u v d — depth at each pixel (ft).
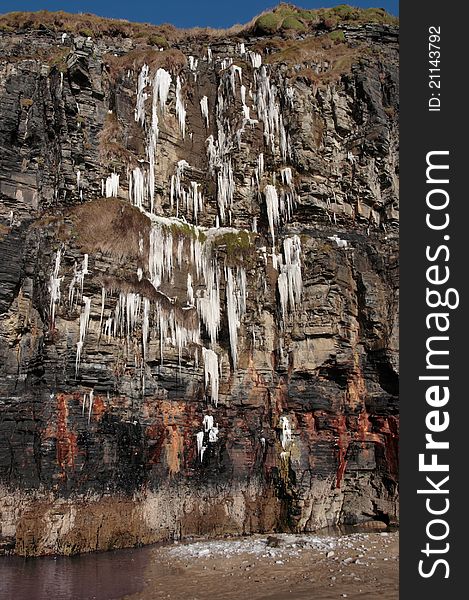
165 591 54.65
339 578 56.44
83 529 72.02
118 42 112.68
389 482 93.15
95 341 77.05
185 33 119.55
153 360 81.82
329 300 93.50
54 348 74.84
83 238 80.43
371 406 94.27
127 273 82.89
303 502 87.35
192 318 88.48
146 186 96.27
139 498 77.87
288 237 97.19
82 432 73.87
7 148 88.12
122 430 77.30
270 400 90.38
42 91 92.43
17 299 81.15
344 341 94.02
